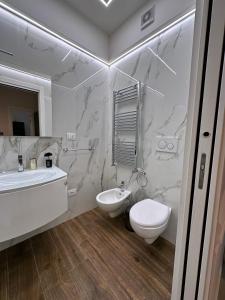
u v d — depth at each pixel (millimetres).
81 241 1654
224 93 478
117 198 1977
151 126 1766
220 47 473
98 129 2279
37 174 1578
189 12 1346
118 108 2166
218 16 470
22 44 1496
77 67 1943
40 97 1657
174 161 1575
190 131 570
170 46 1527
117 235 1754
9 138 1508
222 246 647
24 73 1538
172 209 1622
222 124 492
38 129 1672
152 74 1708
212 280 622
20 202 1149
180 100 1485
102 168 2404
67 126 1929
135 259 1420
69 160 1997
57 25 1642
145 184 1890
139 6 1710
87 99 2098
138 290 1140
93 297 1094
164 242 1649
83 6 1728
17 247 1566
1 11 1360
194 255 610
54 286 1169
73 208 2105
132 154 1977
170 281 1209
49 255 1466
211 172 530
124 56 2035
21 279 1225
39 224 1272
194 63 546
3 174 1438
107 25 2006
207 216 555
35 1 1472
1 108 1437
